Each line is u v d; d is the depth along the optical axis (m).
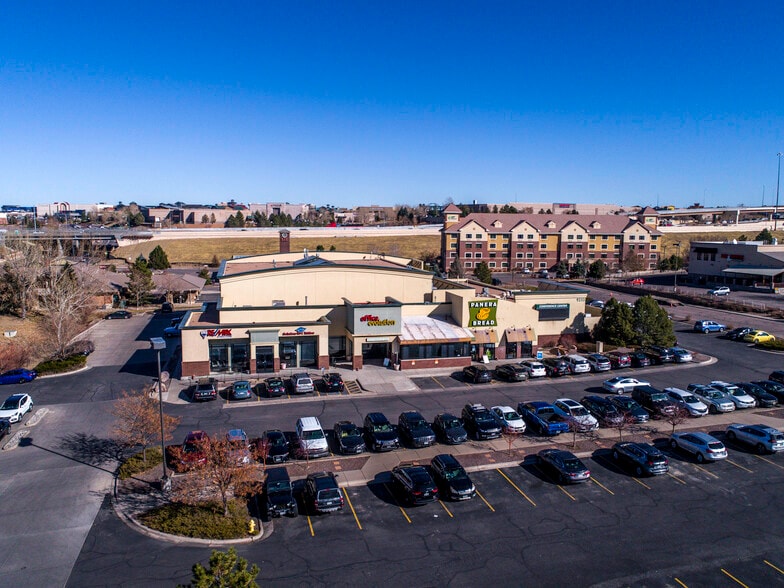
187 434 38.19
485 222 132.62
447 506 29.75
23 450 36.03
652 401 43.31
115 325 76.62
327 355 54.22
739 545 26.16
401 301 61.09
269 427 40.00
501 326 59.22
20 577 23.36
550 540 26.50
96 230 159.62
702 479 33.03
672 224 192.50
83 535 26.52
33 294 77.19
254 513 28.97
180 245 162.62
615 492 31.38
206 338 51.25
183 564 24.25
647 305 63.38
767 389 47.06
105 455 35.44
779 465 34.94
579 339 64.12
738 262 110.31
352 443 35.81
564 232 131.62
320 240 171.50
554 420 39.56
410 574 23.78
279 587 22.81
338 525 27.75
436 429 39.50
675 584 23.27
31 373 50.62
